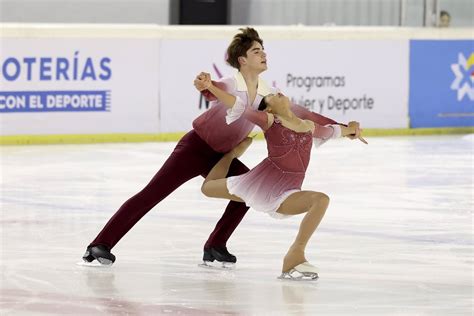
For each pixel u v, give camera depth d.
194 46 33.91
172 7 43.94
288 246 17.25
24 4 40.78
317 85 35.41
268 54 34.66
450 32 37.34
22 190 23.33
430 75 37.16
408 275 15.00
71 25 32.38
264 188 14.29
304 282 14.45
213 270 15.29
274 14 44.66
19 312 12.62
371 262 15.94
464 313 12.75
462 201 22.39
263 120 14.08
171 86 33.72
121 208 15.41
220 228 15.59
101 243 15.45
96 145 32.31
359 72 36.00
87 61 32.62
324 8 44.72
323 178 25.75
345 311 12.78
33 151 30.53
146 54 33.31
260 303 13.16
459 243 17.62
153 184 15.20
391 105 36.59
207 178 14.91
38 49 31.98
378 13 44.34
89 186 24.03
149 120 33.47
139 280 14.52
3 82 31.67
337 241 17.69
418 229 18.97
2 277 14.68
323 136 14.66
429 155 30.80
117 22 42.28
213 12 44.47
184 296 13.54
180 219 19.84
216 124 14.70
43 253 16.50
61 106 32.44
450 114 37.59
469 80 37.88
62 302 13.16
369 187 24.33
